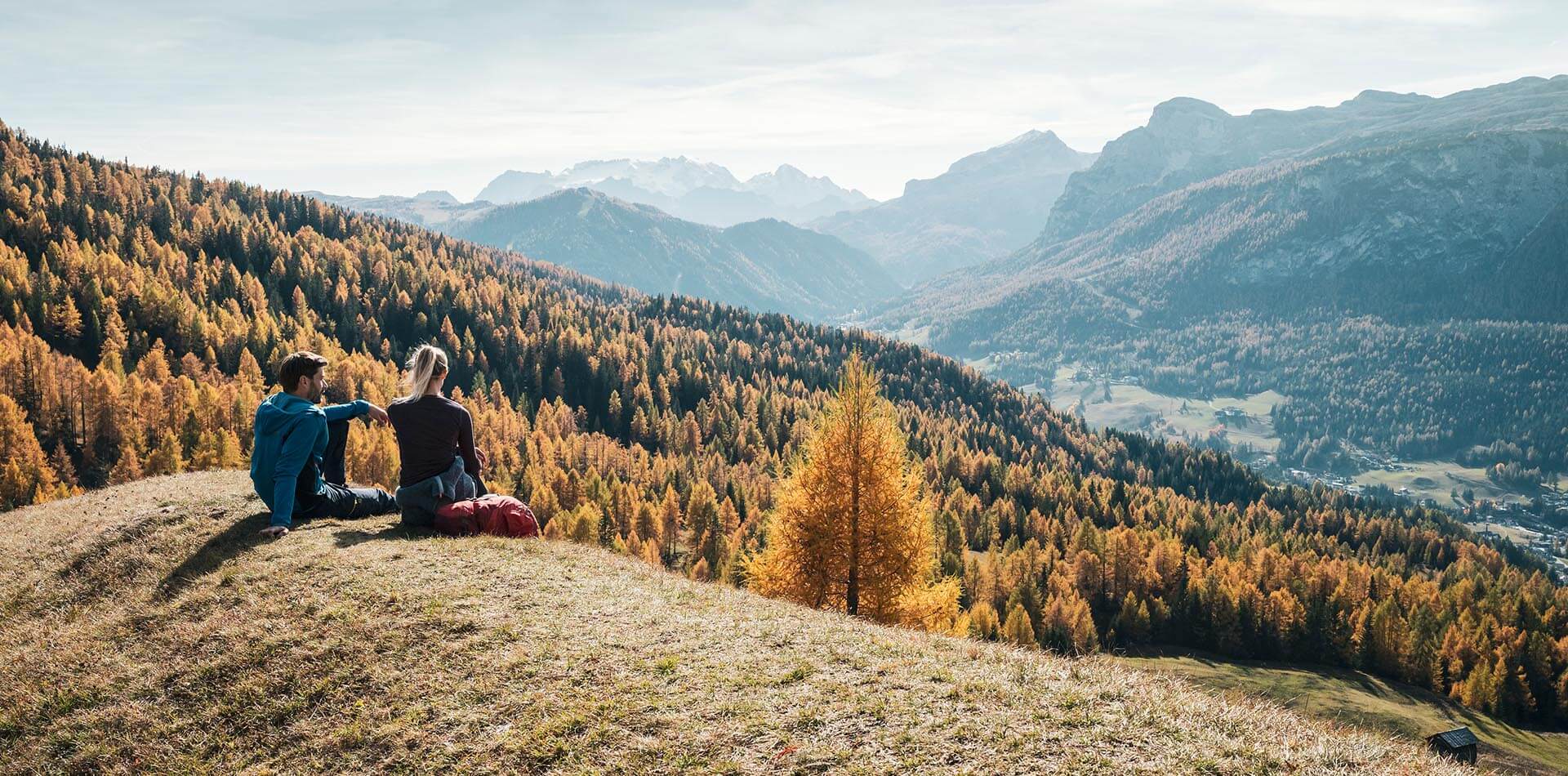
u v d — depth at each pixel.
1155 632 108.56
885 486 26.55
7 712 9.23
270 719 8.63
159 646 10.02
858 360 27.05
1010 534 149.50
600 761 7.33
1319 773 6.93
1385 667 100.75
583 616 10.09
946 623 27.44
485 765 7.48
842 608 27.39
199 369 160.75
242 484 15.95
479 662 8.98
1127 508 172.75
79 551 12.93
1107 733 7.47
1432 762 7.50
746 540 108.12
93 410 124.44
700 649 9.34
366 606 10.23
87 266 198.25
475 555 11.87
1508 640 108.88
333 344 193.62
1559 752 80.56
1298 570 130.12
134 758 8.45
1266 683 88.56
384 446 109.94
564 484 124.25
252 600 10.61
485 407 180.25
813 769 6.99
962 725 7.58
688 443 195.12
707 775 7.01
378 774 7.69
